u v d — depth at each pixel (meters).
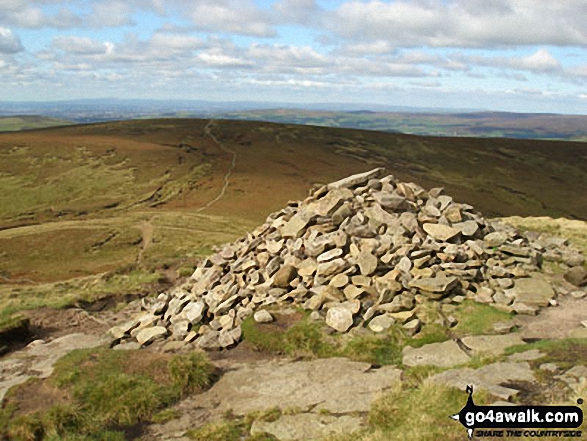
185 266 33.44
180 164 118.19
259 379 14.32
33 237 70.12
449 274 19.09
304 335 16.52
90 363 15.66
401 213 22.62
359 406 11.85
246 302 19.83
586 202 118.69
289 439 10.70
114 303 26.06
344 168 126.00
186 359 14.82
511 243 22.95
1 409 13.28
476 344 14.89
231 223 79.25
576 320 16.58
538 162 153.75
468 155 157.25
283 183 108.31
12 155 115.38
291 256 21.30
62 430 12.06
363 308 17.53
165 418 12.51
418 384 12.32
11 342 20.06
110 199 95.12
